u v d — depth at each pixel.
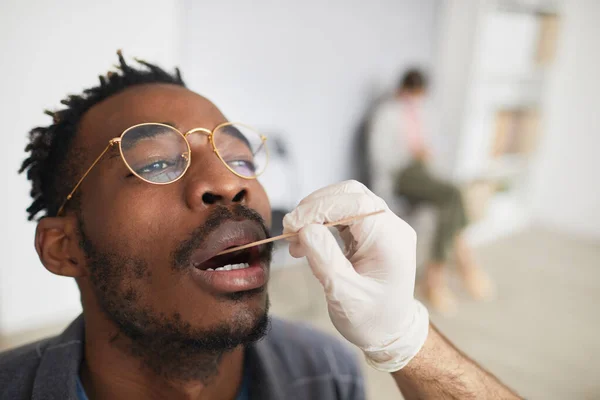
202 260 0.61
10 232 2.24
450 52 4.12
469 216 3.12
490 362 2.46
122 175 0.63
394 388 2.10
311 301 2.87
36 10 2.07
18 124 2.15
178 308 0.60
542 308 3.17
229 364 0.70
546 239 4.72
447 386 0.69
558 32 4.61
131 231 0.61
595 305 3.29
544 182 5.14
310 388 0.83
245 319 0.59
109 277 0.63
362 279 0.64
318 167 3.51
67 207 0.68
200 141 0.68
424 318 0.70
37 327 2.37
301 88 3.24
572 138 4.93
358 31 3.51
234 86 2.85
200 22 2.59
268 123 3.10
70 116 0.72
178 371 0.64
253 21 2.84
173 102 0.70
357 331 0.65
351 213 0.67
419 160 3.27
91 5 2.18
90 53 2.23
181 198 0.62
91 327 0.68
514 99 4.66
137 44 2.35
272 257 0.70
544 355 2.58
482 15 3.93
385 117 3.34
